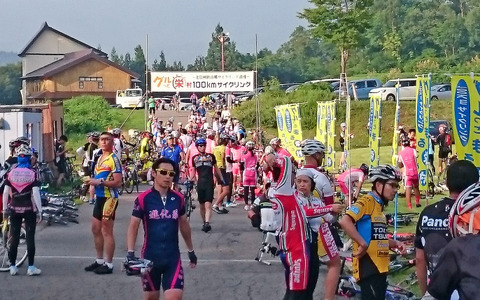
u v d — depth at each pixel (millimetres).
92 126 50719
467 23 104125
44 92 80625
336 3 46875
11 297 9672
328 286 7684
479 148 12047
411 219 15922
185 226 7414
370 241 7078
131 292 9938
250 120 46469
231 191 19875
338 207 7363
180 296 7016
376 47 107625
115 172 11047
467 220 4504
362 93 50750
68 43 96250
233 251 13164
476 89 11984
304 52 141375
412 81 46781
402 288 9656
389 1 114000
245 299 9633
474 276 4203
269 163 7496
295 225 7266
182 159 19000
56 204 17016
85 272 11242
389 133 41656
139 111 57938
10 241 11070
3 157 22672
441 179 23719
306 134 42938
